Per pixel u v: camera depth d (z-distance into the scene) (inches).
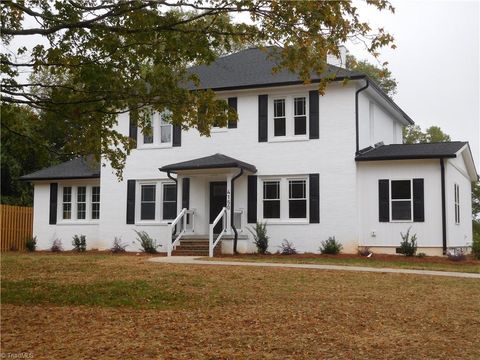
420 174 819.4
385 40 412.8
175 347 275.0
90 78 433.4
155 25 422.3
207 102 464.4
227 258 756.0
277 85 873.5
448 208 812.0
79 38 452.1
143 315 354.9
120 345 278.5
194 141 940.0
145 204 971.3
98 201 1041.5
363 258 769.6
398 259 755.4
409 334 307.9
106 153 538.0
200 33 429.4
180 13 458.6
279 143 887.1
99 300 406.0
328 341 289.9
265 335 301.0
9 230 1074.7
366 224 841.5
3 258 730.2
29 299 410.9
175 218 943.0
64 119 480.4
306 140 872.3
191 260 709.3
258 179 895.7
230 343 283.9
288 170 879.7
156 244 946.7
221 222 917.2
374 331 313.9
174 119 470.0
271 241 879.1
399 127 1155.3
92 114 475.8
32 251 1033.5
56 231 1059.9
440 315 359.6
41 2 450.6
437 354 268.4
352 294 436.5
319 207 858.8
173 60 450.9
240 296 422.6
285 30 413.1
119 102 460.8
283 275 537.3
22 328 317.4
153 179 962.1
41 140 534.3
